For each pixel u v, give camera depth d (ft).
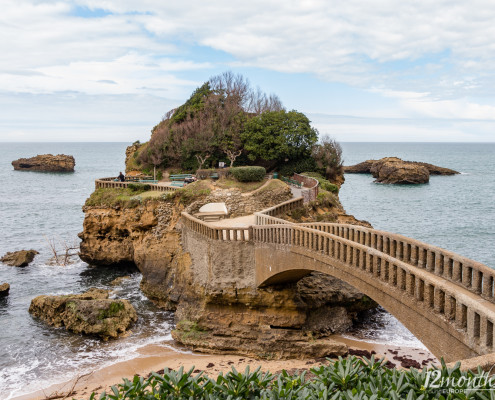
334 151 229.66
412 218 288.30
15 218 294.66
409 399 30.22
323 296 119.85
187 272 128.16
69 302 122.93
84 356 107.34
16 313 133.39
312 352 104.47
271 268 103.24
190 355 107.55
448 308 55.01
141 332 121.19
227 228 110.32
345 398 31.30
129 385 35.22
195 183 160.56
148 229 154.20
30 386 94.43
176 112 246.88
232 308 113.19
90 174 627.46
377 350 108.17
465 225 261.24
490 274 56.13
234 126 212.23
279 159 213.05
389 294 67.46
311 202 154.61
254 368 98.17
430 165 574.56
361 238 85.76
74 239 236.63
